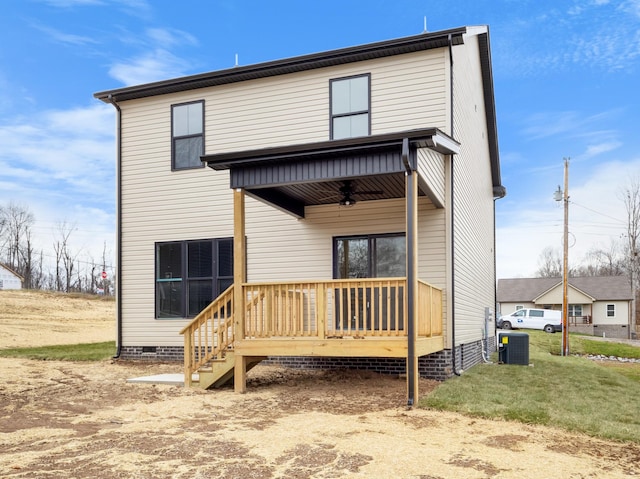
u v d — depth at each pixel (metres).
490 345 18.23
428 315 9.35
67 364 12.30
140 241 13.32
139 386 9.49
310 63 11.73
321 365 11.41
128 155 13.58
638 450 5.98
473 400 8.16
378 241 11.28
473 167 14.39
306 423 6.71
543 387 9.92
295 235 11.93
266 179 9.05
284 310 9.08
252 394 8.80
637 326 47.47
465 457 5.40
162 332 12.94
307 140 11.84
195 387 9.40
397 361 10.85
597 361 22.78
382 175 9.10
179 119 13.16
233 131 12.59
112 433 6.16
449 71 10.72
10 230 53.44
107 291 59.84
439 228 10.68
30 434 6.08
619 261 61.00
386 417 7.12
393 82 11.15
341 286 8.83
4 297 30.31
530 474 4.95
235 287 9.23
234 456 5.29
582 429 6.78
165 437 5.98
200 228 12.80
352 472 4.88
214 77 12.57
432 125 10.74
